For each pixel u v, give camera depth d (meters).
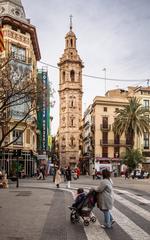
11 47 49.66
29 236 8.80
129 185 31.48
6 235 8.88
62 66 102.94
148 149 77.19
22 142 49.38
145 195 20.91
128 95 81.81
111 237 8.86
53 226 10.34
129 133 64.88
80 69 102.44
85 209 10.51
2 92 20.97
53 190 24.84
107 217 10.12
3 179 27.22
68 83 100.25
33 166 54.59
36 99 21.23
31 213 12.95
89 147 87.94
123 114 62.44
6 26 49.53
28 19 55.31
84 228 10.09
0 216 12.18
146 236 8.98
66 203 16.41
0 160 46.41
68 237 8.80
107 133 78.00
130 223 10.96
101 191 10.12
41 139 62.81
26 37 52.41
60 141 101.81
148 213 13.19
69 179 27.69
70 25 105.12
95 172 49.44
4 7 51.47
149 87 80.38
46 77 57.91
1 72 21.27
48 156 72.94
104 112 78.44
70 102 100.00
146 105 79.06
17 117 46.69
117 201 17.45
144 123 62.25
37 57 64.69
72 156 98.56
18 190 24.59
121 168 72.62
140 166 75.38
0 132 44.59
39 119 62.53
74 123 99.69
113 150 77.94
